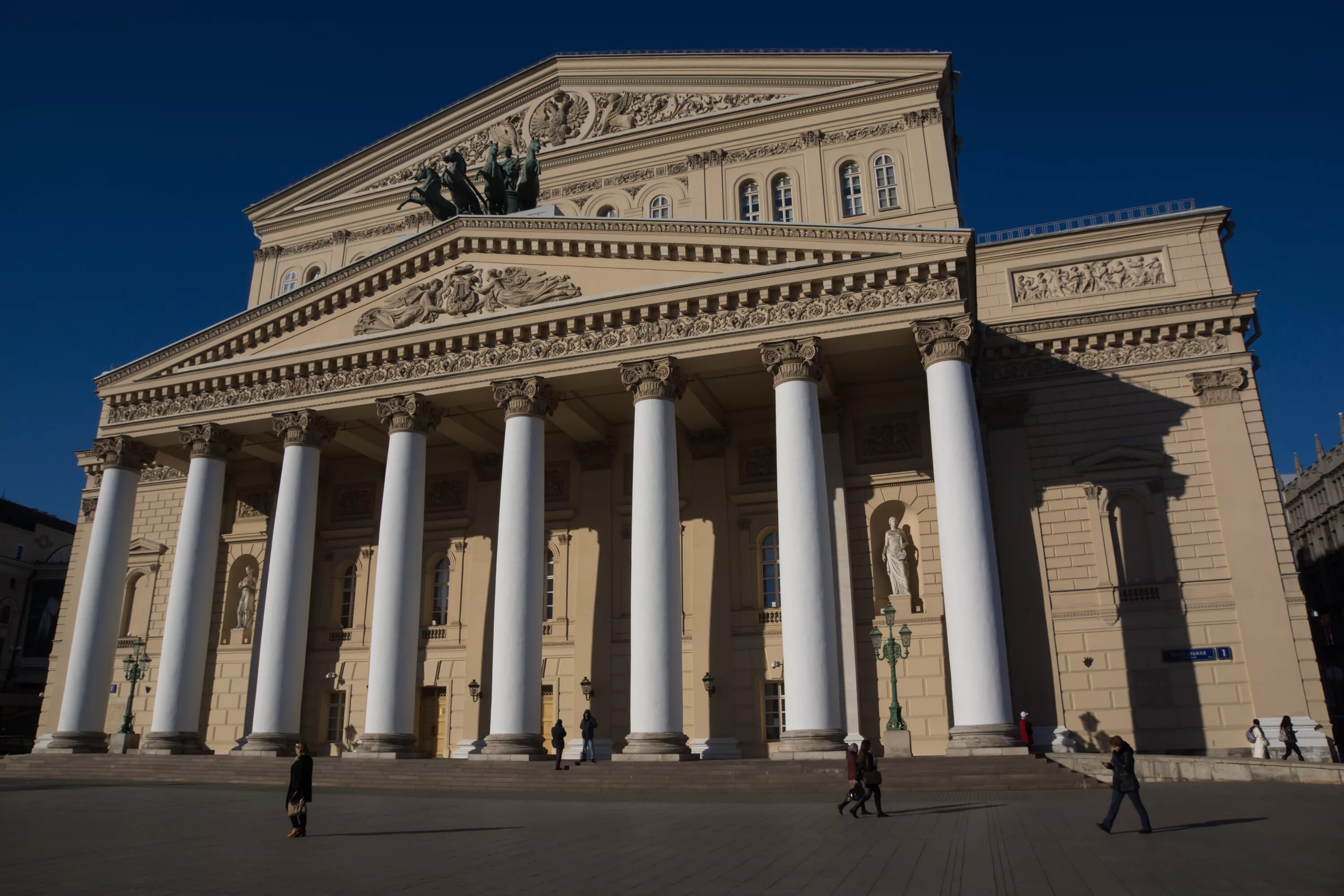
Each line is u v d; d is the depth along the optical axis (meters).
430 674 39.31
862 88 43.56
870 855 12.96
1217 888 10.27
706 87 46.84
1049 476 35.34
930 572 33.66
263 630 33.25
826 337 29.61
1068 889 10.38
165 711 33.81
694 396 34.22
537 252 34.12
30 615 76.25
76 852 14.02
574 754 35.81
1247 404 34.19
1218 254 36.72
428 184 38.47
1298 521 80.81
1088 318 36.16
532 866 12.32
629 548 37.69
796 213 43.34
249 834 16.06
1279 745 30.47
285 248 52.41
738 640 35.16
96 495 47.91
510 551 30.58
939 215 41.06
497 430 39.44
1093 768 25.77
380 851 13.89
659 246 32.41
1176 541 33.53
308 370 35.62
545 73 49.12
